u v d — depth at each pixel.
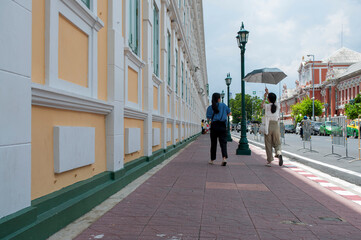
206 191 5.50
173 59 13.46
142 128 7.83
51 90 3.15
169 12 12.59
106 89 5.16
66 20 3.74
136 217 3.90
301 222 3.84
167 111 12.17
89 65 4.41
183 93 18.92
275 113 9.02
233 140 27.86
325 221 3.90
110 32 5.21
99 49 4.86
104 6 5.08
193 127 27.30
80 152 3.98
